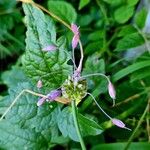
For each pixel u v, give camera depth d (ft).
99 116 0.55
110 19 0.67
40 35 0.43
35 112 0.45
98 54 0.62
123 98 0.57
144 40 0.58
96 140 0.58
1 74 0.70
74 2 0.75
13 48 0.72
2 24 0.70
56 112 0.45
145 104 0.57
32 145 0.47
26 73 0.45
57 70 0.45
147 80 0.58
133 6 0.64
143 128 0.59
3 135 0.47
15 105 0.44
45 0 0.75
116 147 0.52
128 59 0.65
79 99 0.42
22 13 0.73
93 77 0.52
